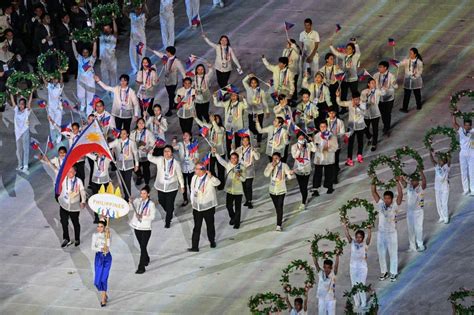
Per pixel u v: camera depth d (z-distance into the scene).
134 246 63.59
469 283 58.91
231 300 58.25
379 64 72.88
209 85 78.94
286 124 67.75
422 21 87.00
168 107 77.12
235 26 86.75
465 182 66.94
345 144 72.81
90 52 81.38
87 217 66.44
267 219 65.50
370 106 70.88
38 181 70.50
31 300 58.88
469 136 66.31
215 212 66.38
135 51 80.88
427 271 60.22
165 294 59.03
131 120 72.31
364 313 56.34
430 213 65.31
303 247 62.62
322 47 83.06
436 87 78.31
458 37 84.31
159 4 91.00
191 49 83.50
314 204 66.69
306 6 89.81
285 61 73.38
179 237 64.25
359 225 63.75
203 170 62.00
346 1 90.62
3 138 74.88
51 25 81.44
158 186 64.44
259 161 71.38
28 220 66.38
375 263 61.28
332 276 55.97
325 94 71.25
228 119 69.88
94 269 59.50
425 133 73.19
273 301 54.09
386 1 90.50
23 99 70.94
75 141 61.00
